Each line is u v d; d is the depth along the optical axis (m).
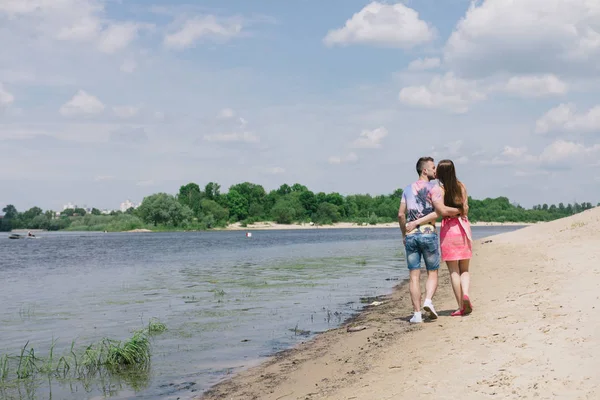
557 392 4.55
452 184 8.27
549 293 9.01
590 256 14.37
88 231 162.88
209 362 8.10
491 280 12.43
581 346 5.63
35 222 171.25
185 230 141.00
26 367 7.89
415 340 7.38
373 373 6.19
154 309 13.24
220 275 22.23
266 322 11.12
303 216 180.50
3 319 12.29
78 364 8.24
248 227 165.62
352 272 21.92
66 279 22.39
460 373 5.46
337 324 10.50
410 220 8.50
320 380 6.46
